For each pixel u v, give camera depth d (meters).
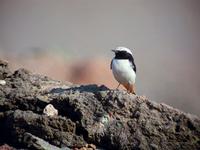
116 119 16.88
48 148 16.23
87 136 16.67
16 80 18.98
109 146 16.64
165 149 16.44
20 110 17.16
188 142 16.59
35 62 39.00
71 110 17.09
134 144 16.47
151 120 16.77
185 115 16.86
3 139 16.97
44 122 16.62
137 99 17.11
